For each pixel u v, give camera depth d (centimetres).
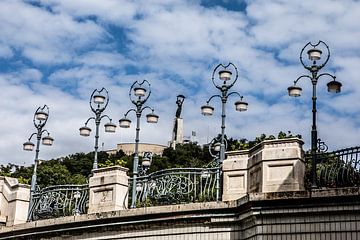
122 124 2256
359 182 1559
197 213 1750
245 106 2031
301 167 1642
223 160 1841
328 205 1518
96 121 2291
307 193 1541
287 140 1666
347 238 1485
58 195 2217
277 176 1650
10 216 2336
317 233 1522
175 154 5912
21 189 2347
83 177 5666
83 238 1986
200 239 1736
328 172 1617
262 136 3153
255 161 1717
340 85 1716
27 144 2502
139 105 2130
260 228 1589
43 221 2103
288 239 1549
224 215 1709
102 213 1938
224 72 1989
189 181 1895
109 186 2020
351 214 1495
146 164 2497
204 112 2028
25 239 2161
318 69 1712
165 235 1798
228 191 1769
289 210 1560
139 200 1995
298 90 1798
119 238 1894
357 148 1579
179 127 8875
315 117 1667
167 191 1920
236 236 1686
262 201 1594
